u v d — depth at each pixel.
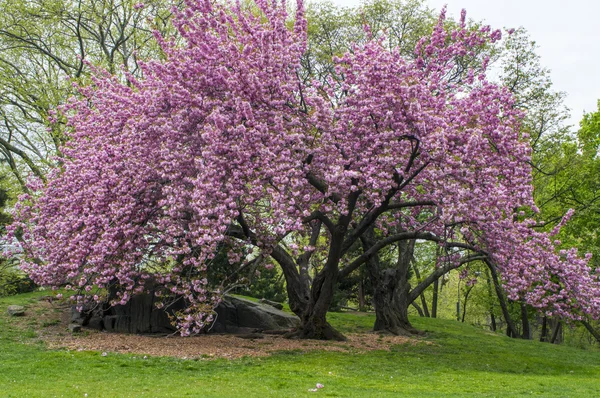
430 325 29.50
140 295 20.33
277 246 20.70
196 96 16.34
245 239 18.78
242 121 16.16
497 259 18.03
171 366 13.98
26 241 19.34
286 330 22.06
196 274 18.47
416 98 15.95
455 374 15.09
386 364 15.98
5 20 30.25
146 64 17.45
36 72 32.47
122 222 16.55
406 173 16.70
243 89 16.62
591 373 17.44
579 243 30.80
